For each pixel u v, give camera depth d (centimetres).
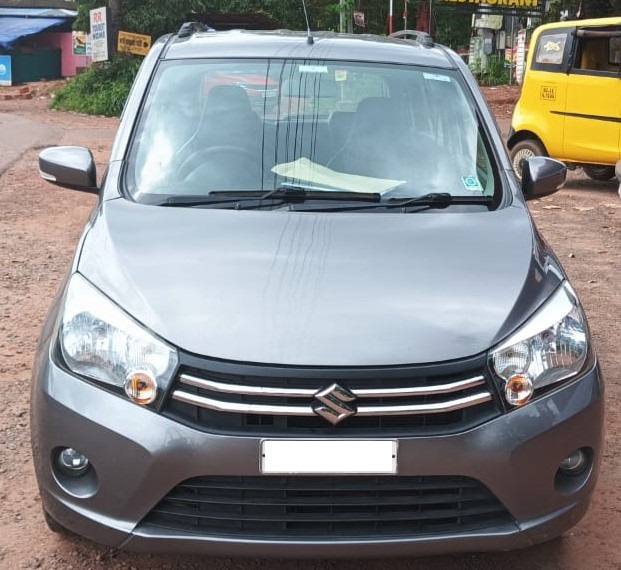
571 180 1354
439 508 270
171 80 408
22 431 420
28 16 3566
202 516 265
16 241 829
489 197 371
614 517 355
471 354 270
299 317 275
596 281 737
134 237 320
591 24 1163
